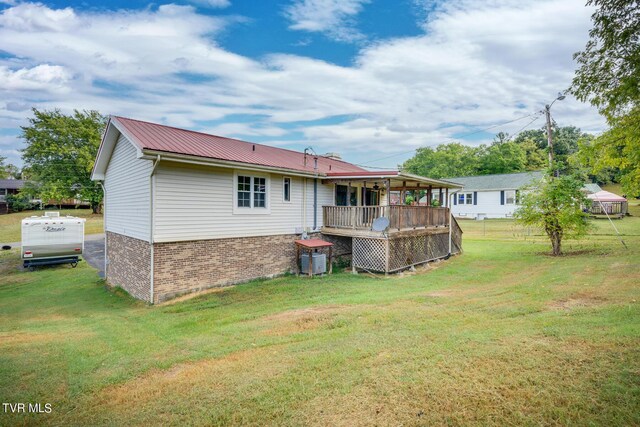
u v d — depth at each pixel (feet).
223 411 11.55
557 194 45.14
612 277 28.25
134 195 34.30
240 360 15.79
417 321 20.07
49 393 13.42
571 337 15.92
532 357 14.17
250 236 37.11
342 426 10.42
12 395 13.28
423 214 45.52
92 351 18.11
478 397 11.59
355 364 14.51
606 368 12.87
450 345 15.93
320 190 45.75
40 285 44.24
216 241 34.09
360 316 21.71
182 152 29.63
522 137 195.93
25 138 127.24
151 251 29.76
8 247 73.46
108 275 44.52
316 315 22.56
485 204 116.67
